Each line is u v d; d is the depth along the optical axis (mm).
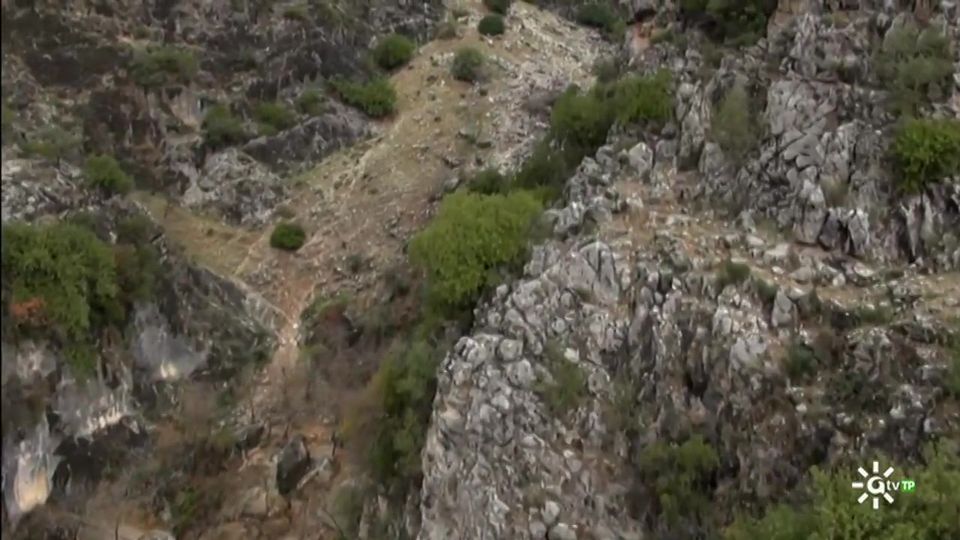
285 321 50625
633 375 31703
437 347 36812
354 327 47781
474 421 31859
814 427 28250
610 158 38188
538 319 33062
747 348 29797
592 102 44562
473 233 37531
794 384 29203
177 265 48156
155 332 44844
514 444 31359
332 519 37938
